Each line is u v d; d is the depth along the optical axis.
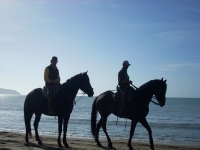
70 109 11.32
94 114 12.53
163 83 10.88
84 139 16.84
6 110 62.56
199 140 18.58
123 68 11.33
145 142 16.70
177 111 59.94
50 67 11.33
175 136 20.55
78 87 11.40
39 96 11.59
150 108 74.31
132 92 11.20
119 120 35.31
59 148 10.66
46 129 24.23
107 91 12.48
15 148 10.18
